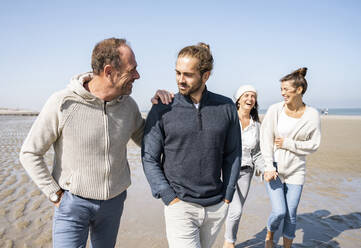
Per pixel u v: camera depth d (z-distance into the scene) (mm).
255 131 2912
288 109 2705
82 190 1666
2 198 4039
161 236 3070
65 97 1604
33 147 1619
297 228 3326
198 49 1767
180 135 1776
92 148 1677
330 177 5492
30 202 3883
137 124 1995
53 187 1671
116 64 1622
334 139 10906
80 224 1713
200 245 1930
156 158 1884
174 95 1917
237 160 1967
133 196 4352
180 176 1812
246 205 4043
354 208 3904
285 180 2705
